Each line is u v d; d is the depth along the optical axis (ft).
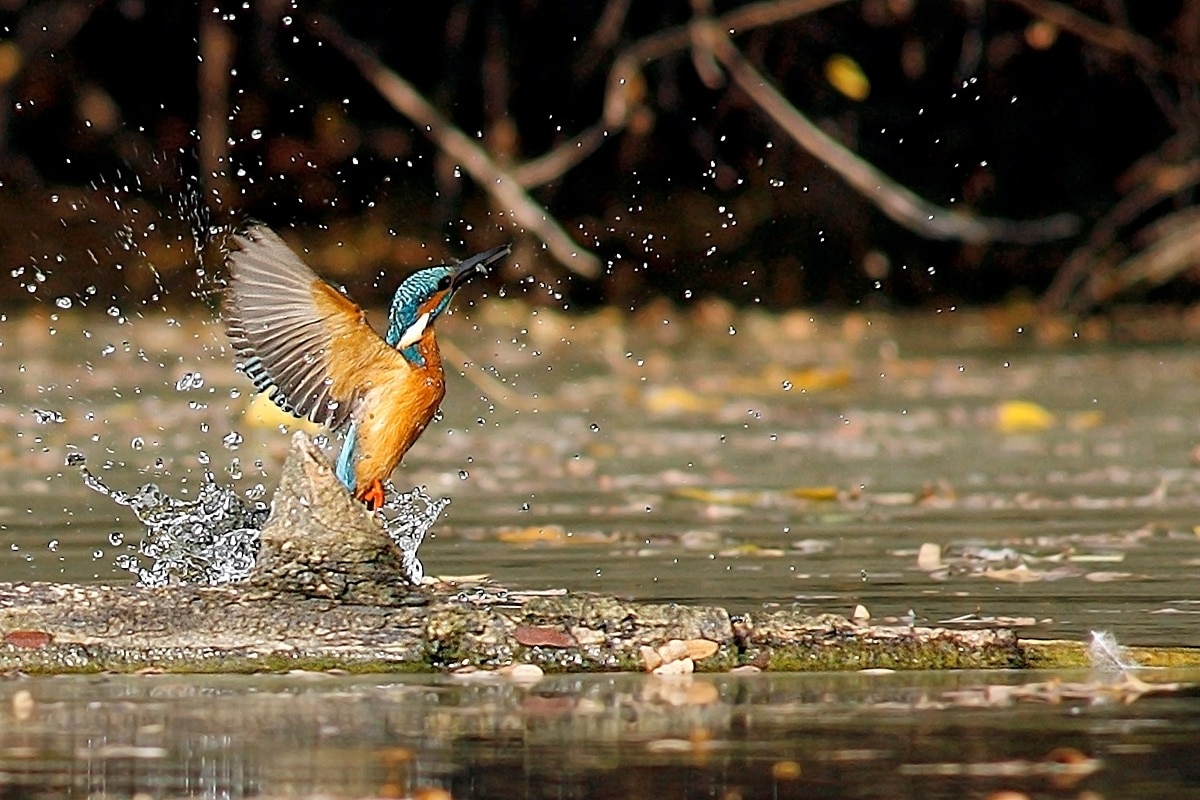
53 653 21.94
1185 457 41.42
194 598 22.63
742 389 54.95
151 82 73.92
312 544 22.93
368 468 24.13
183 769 17.85
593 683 21.52
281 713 19.97
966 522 33.14
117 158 73.51
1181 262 73.41
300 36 72.64
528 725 19.49
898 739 18.92
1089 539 31.14
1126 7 74.95
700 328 71.00
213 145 72.79
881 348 65.57
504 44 74.74
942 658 22.59
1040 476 38.91
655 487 37.27
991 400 52.26
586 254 66.64
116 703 20.47
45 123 73.46
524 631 22.40
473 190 74.79
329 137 74.59
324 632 22.31
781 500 35.78
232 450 40.88
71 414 46.50
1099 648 22.63
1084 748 18.51
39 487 36.11
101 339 62.49
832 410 50.39
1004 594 26.23
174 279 70.74
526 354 63.05
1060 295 73.51
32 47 72.28
